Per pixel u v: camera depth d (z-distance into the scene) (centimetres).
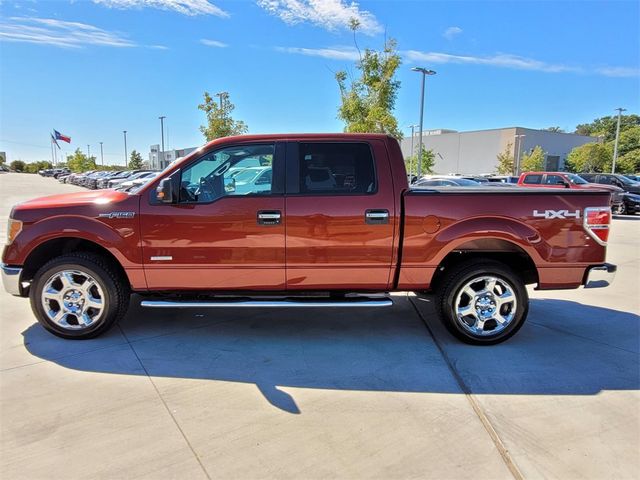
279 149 415
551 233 414
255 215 405
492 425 295
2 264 421
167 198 395
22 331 451
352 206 408
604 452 267
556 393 339
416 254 415
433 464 254
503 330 427
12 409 307
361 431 287
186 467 249
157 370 371
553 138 5906
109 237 407
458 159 6219
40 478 239
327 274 419
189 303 415
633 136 6688
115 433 281
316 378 361
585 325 494
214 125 2519
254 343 431
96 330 426
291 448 268
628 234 1323
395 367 382
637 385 352
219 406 316
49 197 452
